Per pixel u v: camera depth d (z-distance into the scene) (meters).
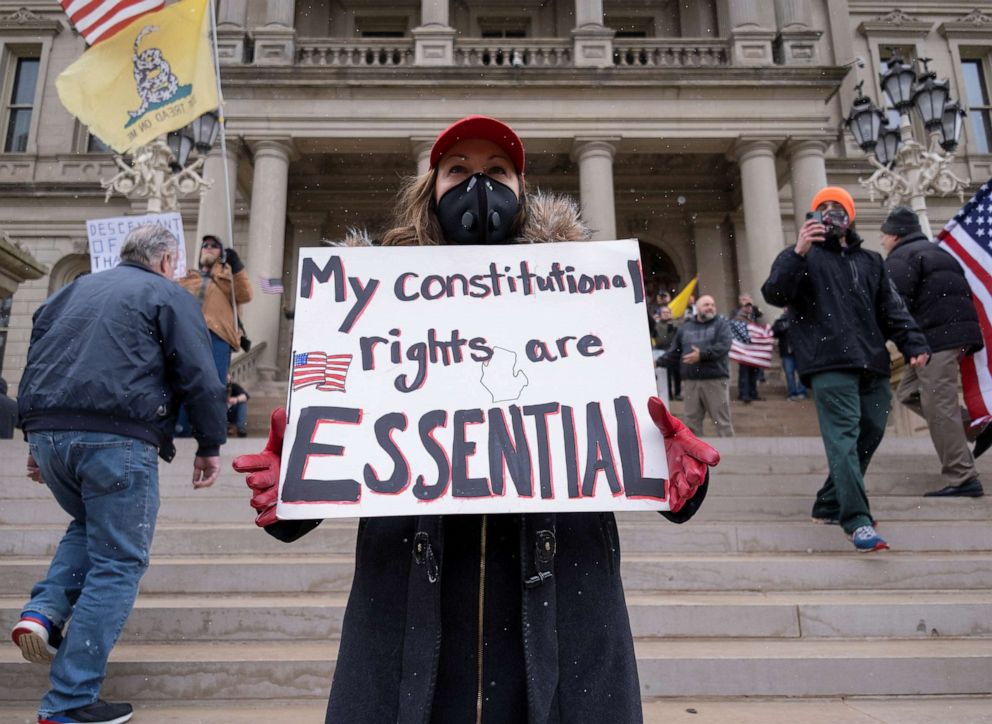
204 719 2.51
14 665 2.74
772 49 17.92
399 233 1.79
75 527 2.68
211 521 4.55
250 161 17.28
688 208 20.22
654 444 1.49
